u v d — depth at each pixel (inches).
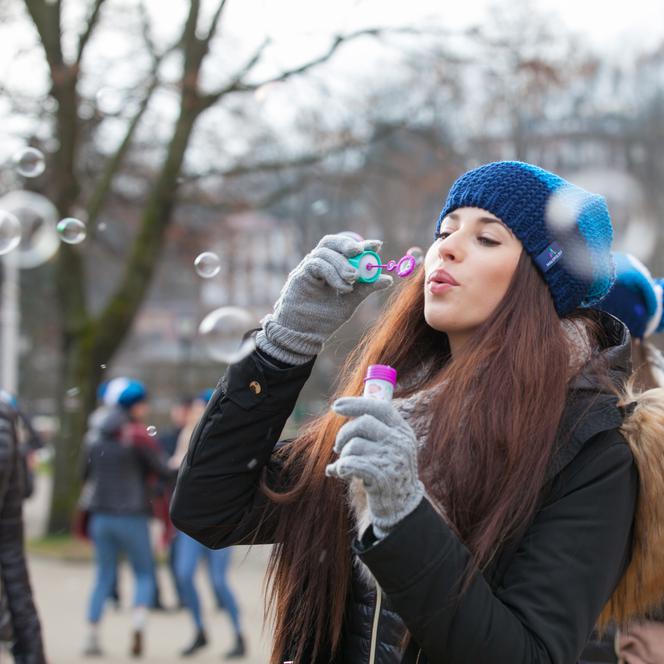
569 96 519.8
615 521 59.3
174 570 311.0
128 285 464.4
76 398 463.5
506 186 66.2
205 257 109.1
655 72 637.3
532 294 65.1
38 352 1139.3
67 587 353.1
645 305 102.4
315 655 68.1
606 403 61.9
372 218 685.9
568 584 57.0
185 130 430.6
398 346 73.4
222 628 285.6
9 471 119.3
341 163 513.7
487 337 63.6
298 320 67.3
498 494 59.7
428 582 54.5
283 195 483.5
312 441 73.4
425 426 64.2
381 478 53.9
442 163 496.1
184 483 70.6
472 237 66.7
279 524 71.5
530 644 55.1
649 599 65.0
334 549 67.4
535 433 60.2
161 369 1120.2
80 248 456.8
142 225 461.4
